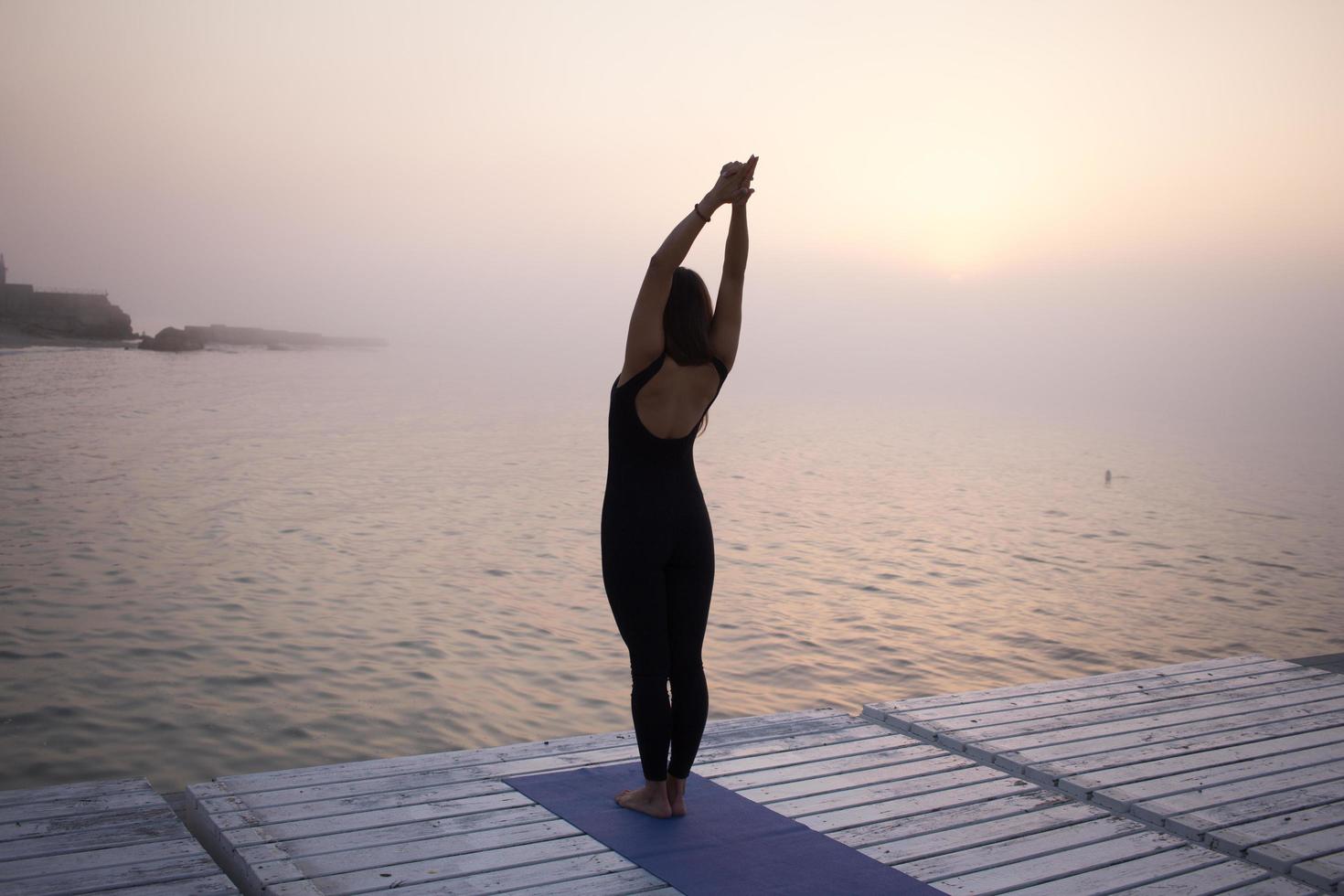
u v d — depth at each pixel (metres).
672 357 2.75
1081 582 15.77
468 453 34.38
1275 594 15.22
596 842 2.80
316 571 14.38
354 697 8.56
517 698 8.70
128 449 30.69
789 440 46.62
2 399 47.97
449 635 10.91
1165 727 4.06
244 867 2.59
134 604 11.70
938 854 2.81
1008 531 21.23
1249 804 3.22
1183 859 2.84
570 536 18.69
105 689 8.48
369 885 2.48
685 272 2.83
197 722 7.75
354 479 26.39
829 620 12.40
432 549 16.77
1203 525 23.17
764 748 3.69
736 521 21.48
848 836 2.91
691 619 2.89
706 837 2.83
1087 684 4.72
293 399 59.12
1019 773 3.54
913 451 43.12
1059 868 2.74
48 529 16.94
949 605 13.61
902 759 3.62
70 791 2.96
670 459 2.82
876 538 19.77
